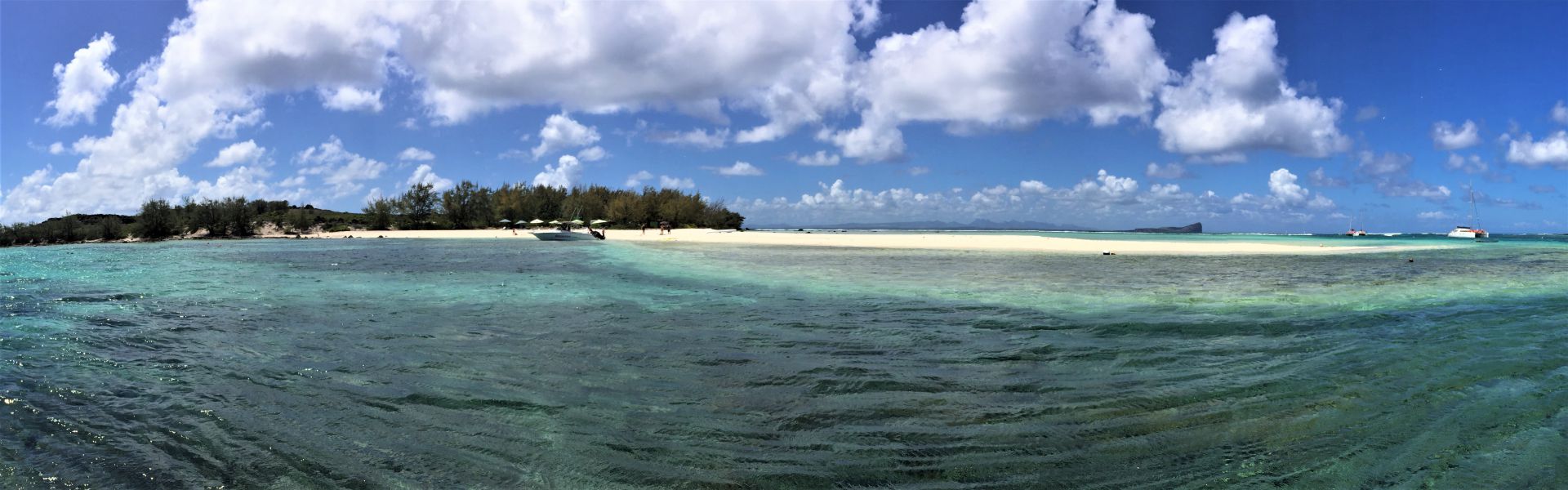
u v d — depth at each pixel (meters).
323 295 14.34
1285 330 9.34
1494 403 5.62
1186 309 11.57
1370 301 12.69
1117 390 6.12
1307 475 4.18
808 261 25.31
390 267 23.05
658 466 4.45
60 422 5.37
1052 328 9.55
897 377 6.68
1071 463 4.44
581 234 53.41
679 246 40.78
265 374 6.92
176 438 5.02
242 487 4.18
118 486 4.18
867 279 17.53
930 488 4.09
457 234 70.06
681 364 7.30
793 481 4.21
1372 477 4.14
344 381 6.64
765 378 6.66
